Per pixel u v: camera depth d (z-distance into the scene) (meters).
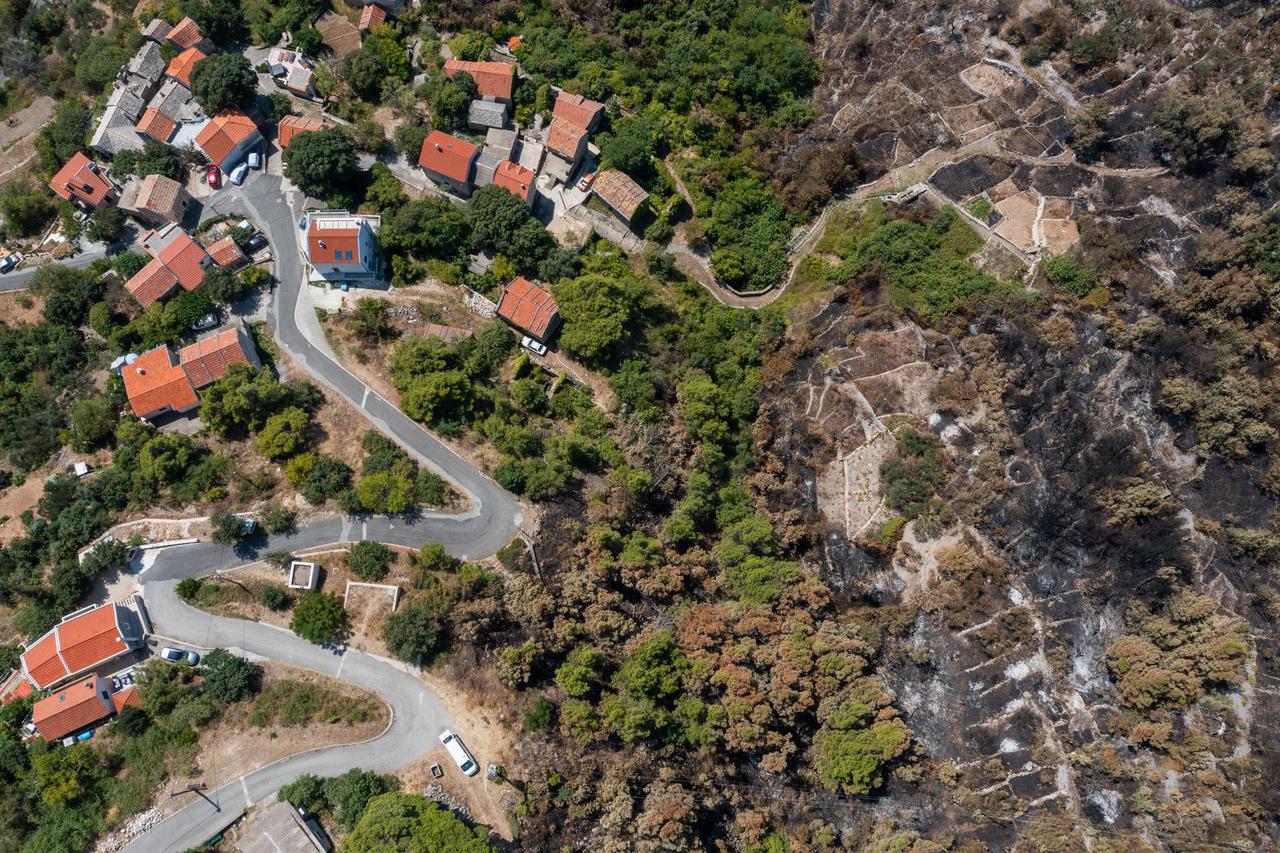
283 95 116.50
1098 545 90.31
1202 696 83.00
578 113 115.38
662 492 97.75
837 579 95.62
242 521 90.06
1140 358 94.50
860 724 82.88
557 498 95.56
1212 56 103.12
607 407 102.62
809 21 125.31
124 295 103.25
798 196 115.94
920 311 103.69
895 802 84.31
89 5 126.31
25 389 101.44
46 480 95.81
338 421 97.94
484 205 106.44
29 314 107.62
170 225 105.19
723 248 115.06
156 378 95.81
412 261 107.44
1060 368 96.38
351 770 82.25
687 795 79.81
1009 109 110.94
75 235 110.75
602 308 101.12
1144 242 98.88
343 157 105.62
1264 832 78.38
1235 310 90.69
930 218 109.56
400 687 86.19
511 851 80.25
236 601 89.31
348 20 123.25
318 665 87.12
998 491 94.69
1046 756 84.88
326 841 80.38
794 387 104.94
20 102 124.56
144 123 112.19
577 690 82.50
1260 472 88.19
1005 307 100.12
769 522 95.38
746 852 80.62
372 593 89.50
